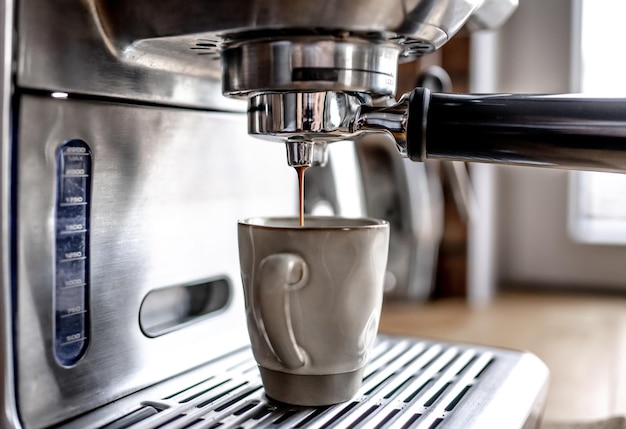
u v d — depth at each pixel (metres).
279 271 0.28
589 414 0.50
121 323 0.33
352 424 0.30
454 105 0.29
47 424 0.29
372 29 0.27
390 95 0.31
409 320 0.83
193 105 0.37
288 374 0.31
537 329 0.78
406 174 0.83
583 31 1.03
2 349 0.27
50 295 0.29
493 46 1.00
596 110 0.28
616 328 0.78
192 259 0.38
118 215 0.33
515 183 1.05
